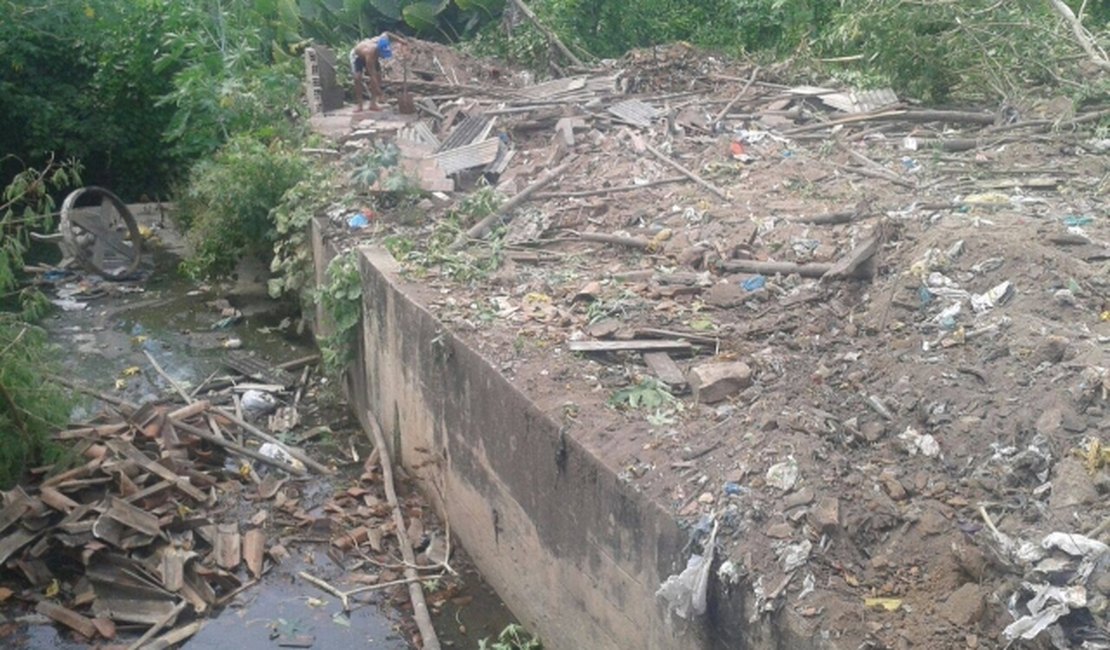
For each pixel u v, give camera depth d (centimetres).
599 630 633
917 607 483
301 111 1441
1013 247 737
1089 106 1166
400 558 823
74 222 1416
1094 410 561
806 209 938
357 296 974
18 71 1712
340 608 772
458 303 840
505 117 1300
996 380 610
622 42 1772
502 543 749
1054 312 675
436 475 852
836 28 1363
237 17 1698
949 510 529
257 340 1209
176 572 782
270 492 902
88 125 1705
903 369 649
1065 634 448
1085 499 509
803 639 476
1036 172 991
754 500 547
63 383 990
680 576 523
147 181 1762
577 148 1178
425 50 1585
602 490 608
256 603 778
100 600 774
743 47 1616
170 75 1709
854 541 522
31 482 856
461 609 765
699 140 1177
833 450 584
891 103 1242
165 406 1015
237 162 1228
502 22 1755
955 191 951
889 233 813
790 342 727
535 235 964
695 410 659
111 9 1745
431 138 1255
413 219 1047
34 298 978
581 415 658
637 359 734
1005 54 1251
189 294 1336
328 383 1109
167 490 853
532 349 752
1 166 1703
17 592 777
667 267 882
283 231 1154
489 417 738
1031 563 476
